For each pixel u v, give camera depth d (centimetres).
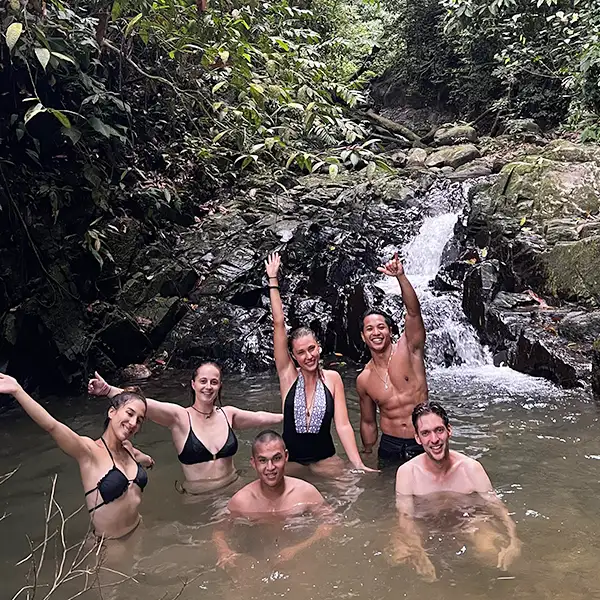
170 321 779
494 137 1377
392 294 806
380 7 1767
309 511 336
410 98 1691
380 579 263
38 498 375
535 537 298
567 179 896
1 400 587
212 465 392
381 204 1048
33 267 649
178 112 914
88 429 520
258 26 611
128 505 323
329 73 632
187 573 277
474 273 786
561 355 620
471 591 251
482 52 1450
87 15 670
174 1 561
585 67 774
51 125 661
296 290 864
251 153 538
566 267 743
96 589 266
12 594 265
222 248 890
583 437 457
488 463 409
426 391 421
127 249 779
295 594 255
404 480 352
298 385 418
